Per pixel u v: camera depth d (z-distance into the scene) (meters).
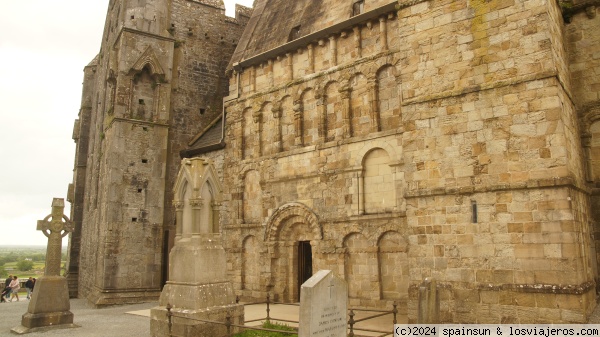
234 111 27.56
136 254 26.92
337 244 21.28
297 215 23.34
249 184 26.16
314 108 23.48
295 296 23.28
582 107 17.25
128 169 27.52
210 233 15.24
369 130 21.05
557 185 13.35
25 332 16.78
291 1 28.66
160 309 14.58
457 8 15.97
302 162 23.39
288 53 25.03
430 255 15.43
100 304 25.12
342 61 22.64
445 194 15.34
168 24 31.83
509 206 14.12
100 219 28.58
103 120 33.78
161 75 29.62
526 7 14.60
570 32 17.78
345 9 23.53
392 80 20.59
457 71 15.70
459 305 14.58
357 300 20.28
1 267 125.94
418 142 16.19
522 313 13.45
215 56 33.62
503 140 14.48
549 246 13.31
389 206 19.92
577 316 12.58
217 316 14.13
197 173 15.27
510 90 14.55
